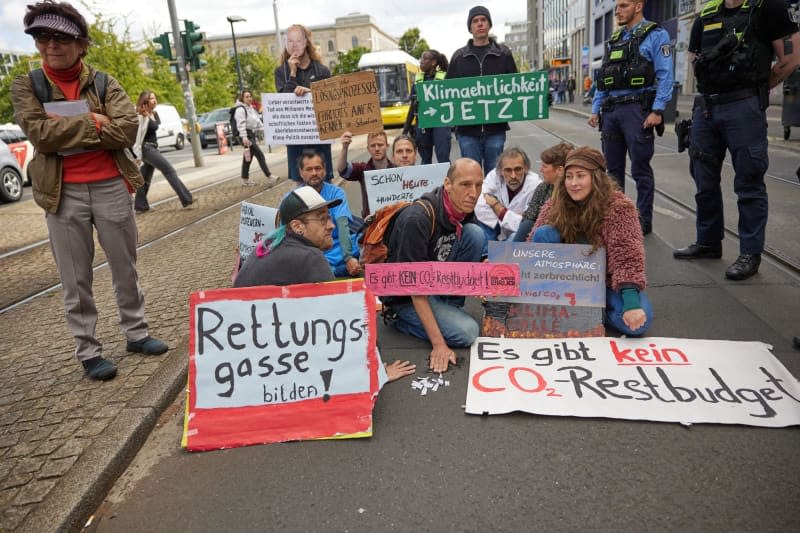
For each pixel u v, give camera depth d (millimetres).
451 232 3693
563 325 3604
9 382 3420
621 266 3416
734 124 4301
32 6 3010
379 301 4219
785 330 3539
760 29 4137
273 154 18547
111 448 2658
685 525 2094
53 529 2207
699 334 3557
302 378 2891
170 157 22500
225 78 44125
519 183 4984
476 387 3109
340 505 2311
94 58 26766
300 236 3084
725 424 2680
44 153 3135
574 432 2697
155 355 3623
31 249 7164
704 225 4906
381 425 2865
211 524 2264
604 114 5574
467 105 5434
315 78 6195
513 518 2178
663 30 5074
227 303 2918
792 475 2320
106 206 3346
